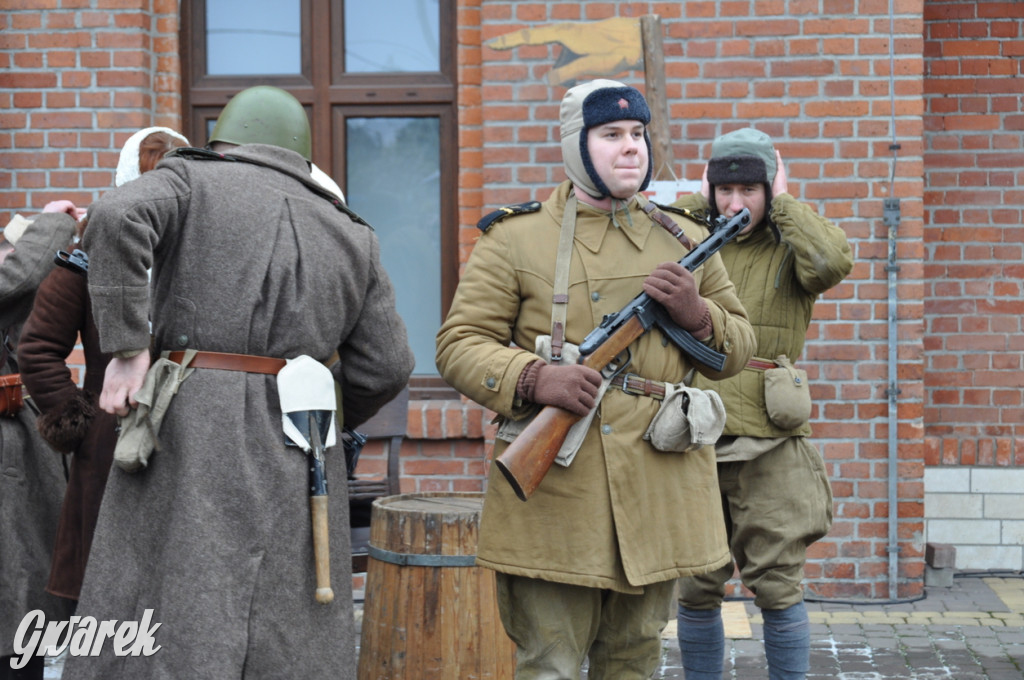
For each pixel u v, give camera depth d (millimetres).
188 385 2562
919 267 5273
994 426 5852
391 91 5719
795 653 3572
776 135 5316
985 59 5824
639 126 2762
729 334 2818
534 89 5371
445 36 5715
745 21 5316
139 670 2463
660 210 2912
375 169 5801
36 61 5512
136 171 3330
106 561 2547
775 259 3664
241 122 2789
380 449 5559
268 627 2523
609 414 2695
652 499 2717
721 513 2893
